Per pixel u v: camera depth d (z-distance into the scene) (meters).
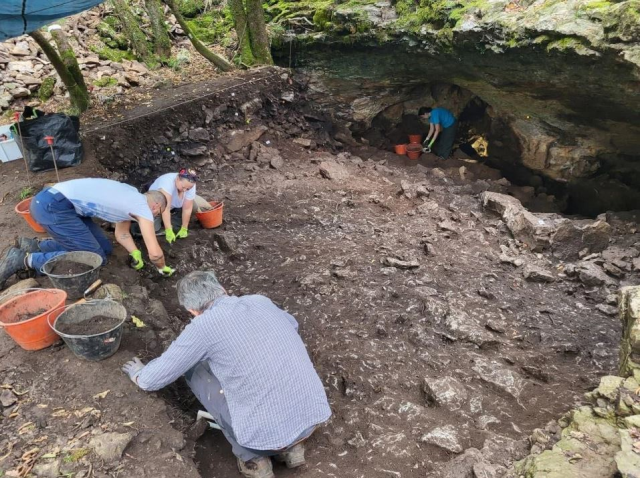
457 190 7.44
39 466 2.55
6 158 6.40
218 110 7.88
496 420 3.29
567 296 4.96
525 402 3.54
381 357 3.93
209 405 2.80
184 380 3.43
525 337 4.30
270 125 8.56
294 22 9.12
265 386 2.54
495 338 4.12
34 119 5.91
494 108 8.20
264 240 5.64
